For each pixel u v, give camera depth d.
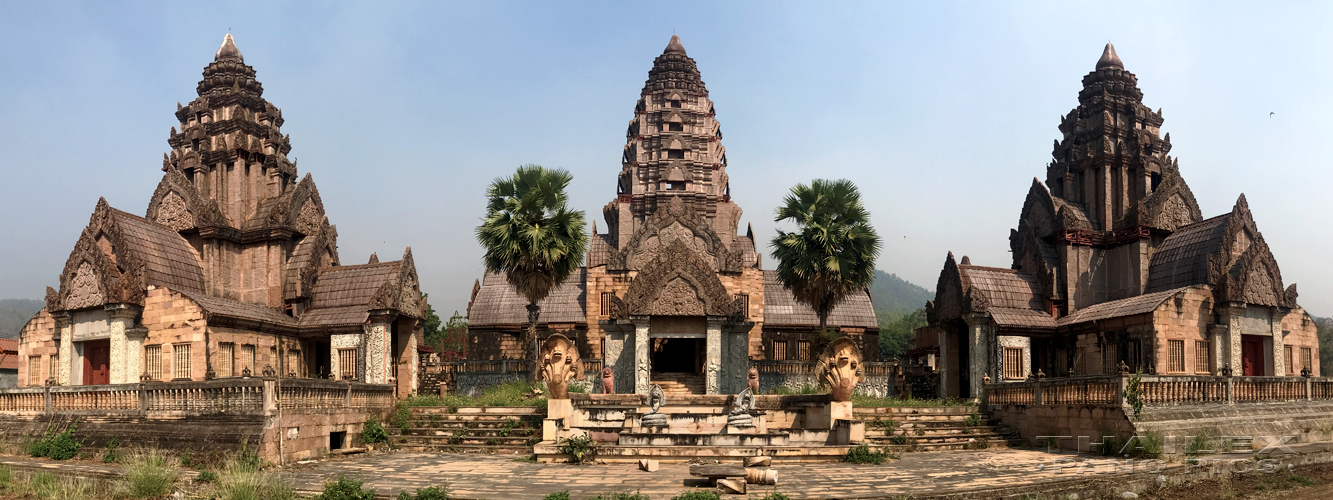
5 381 58.09
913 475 22.27
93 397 28.05
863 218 44.03
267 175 46.84
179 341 37.81
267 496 19.81
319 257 44.41
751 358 45.78
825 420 29.05
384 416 31.31
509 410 31.00
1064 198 46.88
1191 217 44.75
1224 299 37.88
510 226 41.50
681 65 69.06
